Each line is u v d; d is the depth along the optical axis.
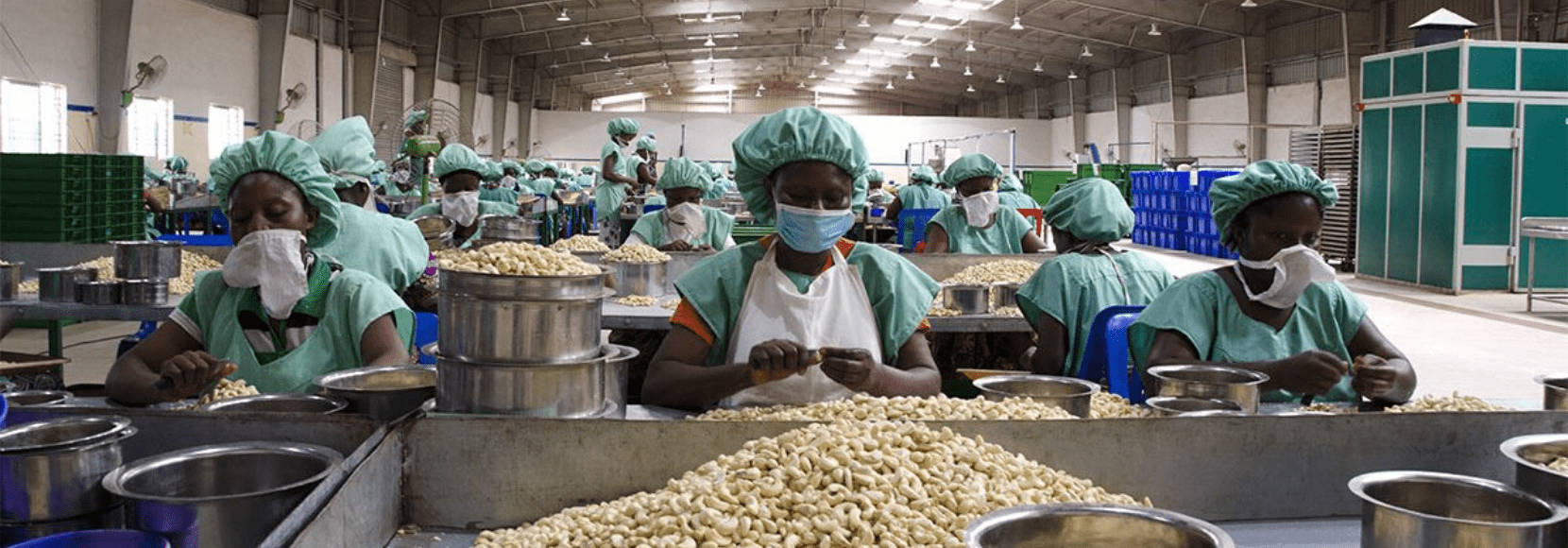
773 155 2.11
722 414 1.94
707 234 5.80
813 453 1.39
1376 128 11.06
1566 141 9.83
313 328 2.28
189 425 1.60
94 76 12.46
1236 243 2.55
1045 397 1.93
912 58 34.47
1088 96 31.84
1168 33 26.55
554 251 1.70
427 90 23.16
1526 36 16.94
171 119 13.96
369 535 1.44
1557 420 1.77
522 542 1.41
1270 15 23.39
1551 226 8.54
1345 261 12.41
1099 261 3.50
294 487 1.32
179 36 14.07
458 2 23.17
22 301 4.09
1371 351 2.53
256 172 2.23
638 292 4.60
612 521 1.41
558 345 1.62
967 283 4.45
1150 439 1.68
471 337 1.61
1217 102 25.31
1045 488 1.47
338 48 19.30
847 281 2.24
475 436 1.59
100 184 7.62
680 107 41.56
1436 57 10.09
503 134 28.78
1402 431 1.73
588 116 31.70
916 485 1.36
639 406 2.20
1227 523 1.69
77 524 1.36
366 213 3.69
